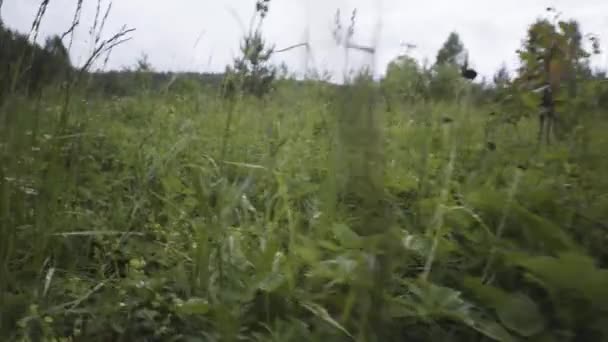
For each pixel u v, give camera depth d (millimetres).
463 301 1336
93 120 2631
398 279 1419
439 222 1599
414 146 2494
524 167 2068
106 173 2609
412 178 2203
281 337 1275
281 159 2514
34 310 1328
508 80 2930
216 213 1832
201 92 4543
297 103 3322
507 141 2732
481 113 2895
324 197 1634
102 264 1764
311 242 1533
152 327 1457
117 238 1998
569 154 2162
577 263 1261
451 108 2613
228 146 2732
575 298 1328
